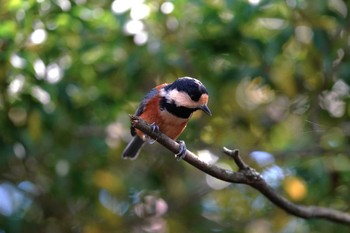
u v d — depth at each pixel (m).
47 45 11.26
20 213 13.53
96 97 12.18
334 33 12.33
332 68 12.29
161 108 9.98
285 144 13.52
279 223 13.25
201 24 11.55
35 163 13.37
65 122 12.16
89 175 12.91
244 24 11.26
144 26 11.45
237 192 14.68
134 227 14.54
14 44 10.62
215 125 13.41
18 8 10.64
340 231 13.05
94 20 11.40
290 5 11.23
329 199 13.00
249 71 11.68
